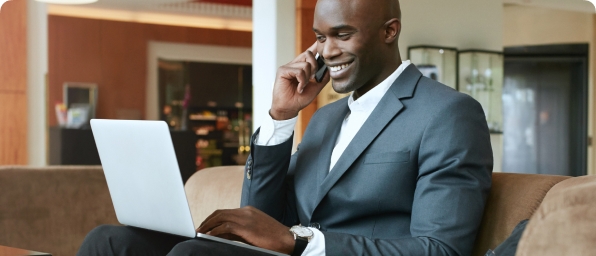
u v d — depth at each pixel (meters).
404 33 6.11
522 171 9.00
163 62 9.72
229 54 10.02
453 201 1.60
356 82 1.82
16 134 7.49
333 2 1.79
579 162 8.88
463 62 6.37
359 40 1.79
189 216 1.64
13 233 2.97
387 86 1.84
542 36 8.91
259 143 2.02
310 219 1.87
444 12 6.34
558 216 1.03
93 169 3.17
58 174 3.09
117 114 9.51
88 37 9.37
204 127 9.91
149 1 9.02
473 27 6.54
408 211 1.73
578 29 8.81
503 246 1.45
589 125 8.87
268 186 2.01
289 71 2.00
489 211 1.76
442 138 1.66
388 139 1.75
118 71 9.52
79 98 9.32
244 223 1.62
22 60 7.51
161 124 1.61
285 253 1.61
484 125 1.71
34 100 7.67
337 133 1.97
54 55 9.20
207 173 2.81
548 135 8.97
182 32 9.78
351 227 1.80
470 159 1.64
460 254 1.57
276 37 5.02
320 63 2.02
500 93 6.61
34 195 3.03
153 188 1.71
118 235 1.84
